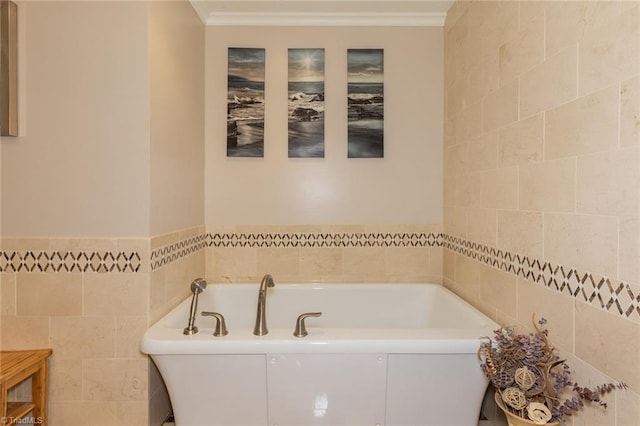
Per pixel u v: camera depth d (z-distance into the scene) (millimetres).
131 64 1399
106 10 1391
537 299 1219
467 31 1788
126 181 1409
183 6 1779
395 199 2166
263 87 2131
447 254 2078
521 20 1301
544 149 1175
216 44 2127
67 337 1413
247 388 1305
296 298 2066
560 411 1014
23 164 1395
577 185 1024
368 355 1294
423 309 2057
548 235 1157
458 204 1917
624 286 869
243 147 2133
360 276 2174
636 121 832
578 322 1024
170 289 1629
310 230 2160
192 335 1329
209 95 2133
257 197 2150
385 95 2150
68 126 1396
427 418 1326
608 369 919
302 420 1316
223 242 2150
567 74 1061
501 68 1447
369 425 1320
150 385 1447
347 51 2131
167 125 1589
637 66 827
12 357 1347
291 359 1291
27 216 1400
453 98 1980
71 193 1402
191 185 1907
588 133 979
